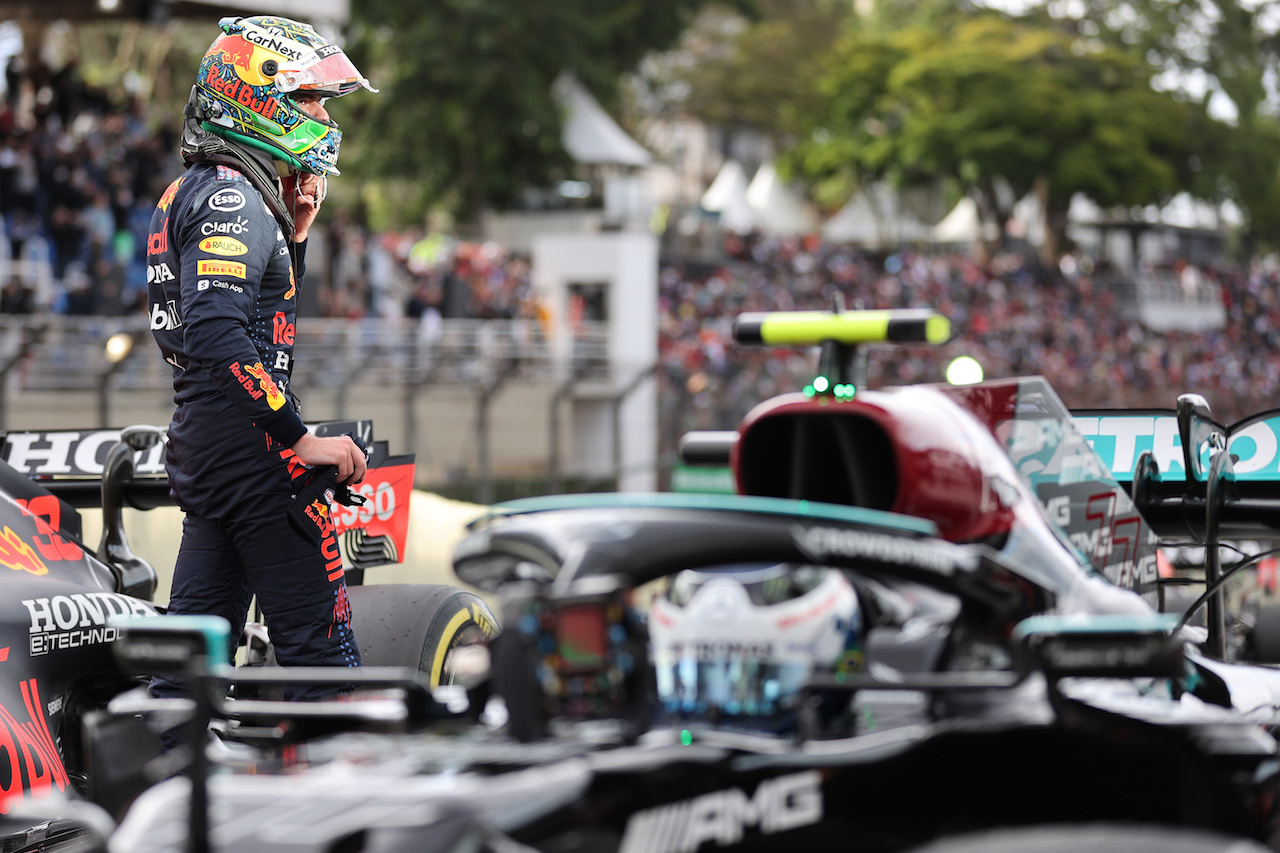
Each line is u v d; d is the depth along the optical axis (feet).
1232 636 48.32
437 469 180.75
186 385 35.17
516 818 20.31
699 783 21.89
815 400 30.91
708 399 212.64
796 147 584.40
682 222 411.75
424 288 213.46
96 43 337.93
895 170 543.39
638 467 172.24
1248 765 24.80
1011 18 583.99
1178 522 44.93
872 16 650.43
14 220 161.79
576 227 345.51
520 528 24.57
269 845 19.88
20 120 174.19
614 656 22.38
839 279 386.52
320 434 43.21
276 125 35.83
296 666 35.14
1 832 32.83
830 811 22.82
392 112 356.59
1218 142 553.64
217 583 36.14
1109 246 632.38
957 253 561.84
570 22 354.54
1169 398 318.45
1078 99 514.27
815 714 24.57
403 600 41.01
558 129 349.00
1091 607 29.66
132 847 20.88
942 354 294.66
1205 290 528.63
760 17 448.65
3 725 33.53
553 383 194.18
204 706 21.36
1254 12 579.48
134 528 73.36
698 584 25.53
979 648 26.03
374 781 21.56
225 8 187.21
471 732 24.43
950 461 29.58
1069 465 35.22
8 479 39.45
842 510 25.45
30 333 138.00
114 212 173.58
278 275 36.04
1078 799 23.90
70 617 37.01
